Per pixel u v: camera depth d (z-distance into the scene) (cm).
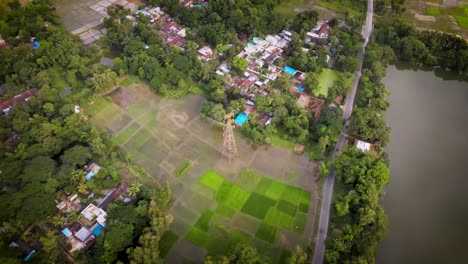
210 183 15500
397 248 13762
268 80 19675
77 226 13888
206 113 17950
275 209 14625
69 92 19625
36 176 14562
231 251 12638
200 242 13662
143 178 15612
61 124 16975
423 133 17888
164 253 13338
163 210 14200
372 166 14875
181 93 19450
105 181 15038
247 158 16450
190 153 16662
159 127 17825
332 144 16525
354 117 16888
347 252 12794
